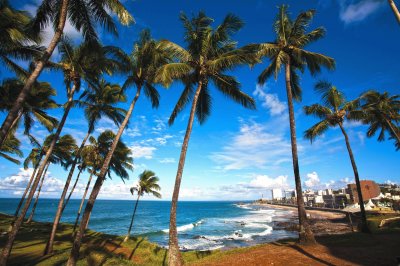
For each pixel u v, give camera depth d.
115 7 9.73
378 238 13.69
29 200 12.11
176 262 10.25
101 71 15.38
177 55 12.03
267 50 14.12
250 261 9.96
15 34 10.91
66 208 110.50
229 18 12.55
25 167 33.22
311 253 10.58
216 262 10.38
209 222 62.66
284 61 14.73
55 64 14.46
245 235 37.94
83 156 23.95
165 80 11.13
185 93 14.37
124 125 12.71
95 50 12.06
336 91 18.92
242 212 108.94
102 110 18.88
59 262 12.56
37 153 33.28
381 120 24.25
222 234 40.56
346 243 12.54
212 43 12.90
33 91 17.61
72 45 15.12
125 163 26.17
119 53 12.75
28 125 20.45
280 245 12.94
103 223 58.12
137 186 27.58
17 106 8.15
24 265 12.24
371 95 19.23
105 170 11.90
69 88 15.85
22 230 25.39
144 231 46.38
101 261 13.47
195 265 10.31
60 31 9.22
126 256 16.59
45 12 10.54
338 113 18.78
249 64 12.47
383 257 9.48
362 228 16.88
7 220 33.38
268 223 56.84
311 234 12.04
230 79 13.62
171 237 10.64
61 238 22.34
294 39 14.68
